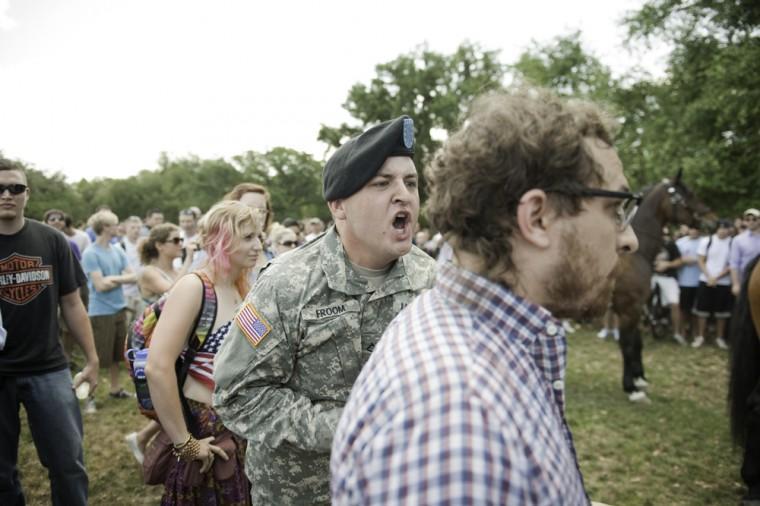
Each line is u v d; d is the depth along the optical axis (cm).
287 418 137
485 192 80
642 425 450
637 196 83
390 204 142
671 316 822
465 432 62
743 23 1115
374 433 68
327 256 150
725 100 1059
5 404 248
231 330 150
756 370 322
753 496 320
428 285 163
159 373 189
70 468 253
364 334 150
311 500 150
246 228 210
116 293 499
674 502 332
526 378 74
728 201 1190
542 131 79
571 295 80
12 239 250
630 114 1517
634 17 1275
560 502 67
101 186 6500
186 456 192
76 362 593
